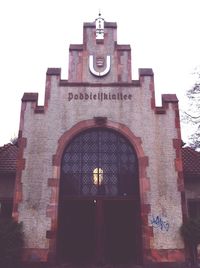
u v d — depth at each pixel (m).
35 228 11.49
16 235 10.96
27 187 11.92
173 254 11.27
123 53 13.79
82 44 13.84
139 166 12.26
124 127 12.75
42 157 12.30
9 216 13.43
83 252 11.94
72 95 13.12
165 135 12.63
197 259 11.62
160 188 11.99
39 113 12.83
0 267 10.49
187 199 13.70
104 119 12.77
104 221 12.17
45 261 11.15
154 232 11.50
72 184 12.38
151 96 13.12
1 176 13.95
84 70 13.49
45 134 12.59
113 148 12.78
